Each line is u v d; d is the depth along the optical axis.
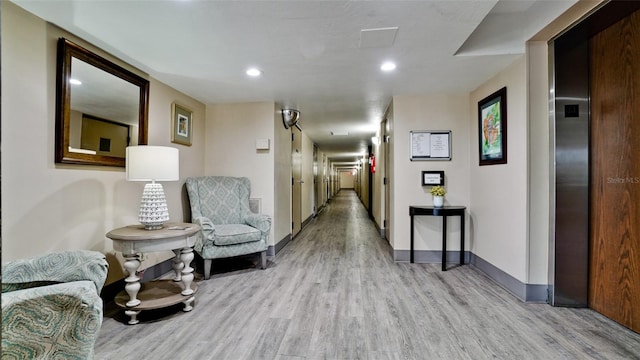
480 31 2.56
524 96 2.55
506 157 2.83
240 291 2.78
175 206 3.41
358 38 2.26
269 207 3.96
